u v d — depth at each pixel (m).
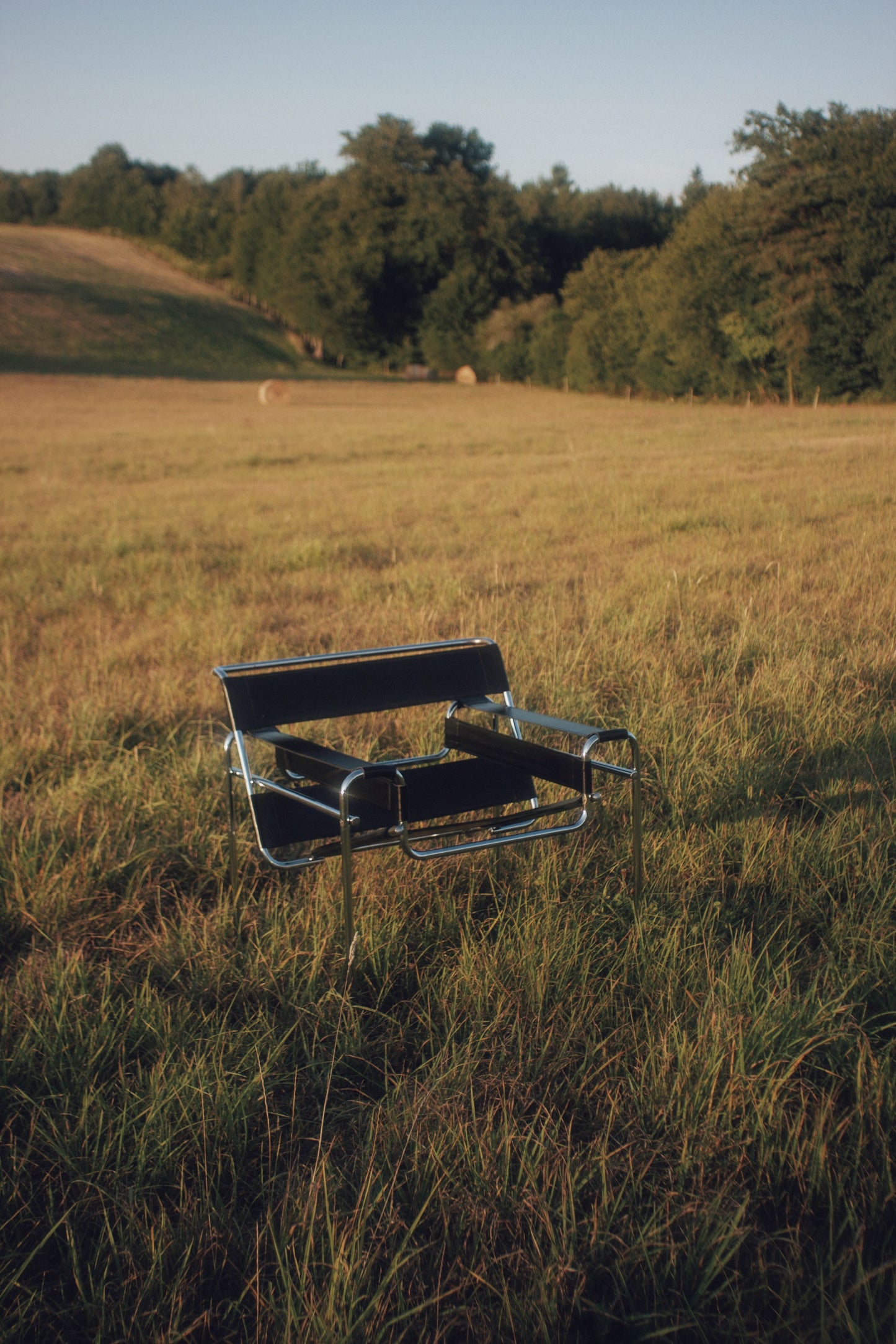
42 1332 1.65
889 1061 2.11
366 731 4.61
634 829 2.87
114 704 5.03
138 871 3.30
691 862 3.10
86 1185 1.92
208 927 2.87
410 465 20.50
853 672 4.91
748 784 3.65
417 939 2.80
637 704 4.55
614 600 6.86
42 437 30.52
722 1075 2.10
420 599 7.50
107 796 3.88
